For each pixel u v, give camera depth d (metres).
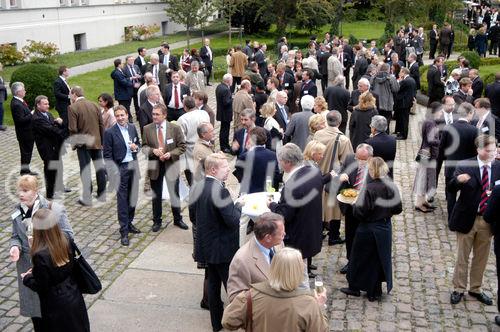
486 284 6.82
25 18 26.45
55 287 4.62
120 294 6.50
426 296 6.48
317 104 9.02
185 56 20.23
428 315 6.07
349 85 21.77
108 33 34.06
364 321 5.93
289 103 13.50
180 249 7.70
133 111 16.78
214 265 5.55
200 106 10.01
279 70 13.85
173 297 6.44
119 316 6.03
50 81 15.79
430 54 27.81
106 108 9.77
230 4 33.59
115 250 7.66
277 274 3.59
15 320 5.94
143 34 37.16
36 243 4.55
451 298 6.33
